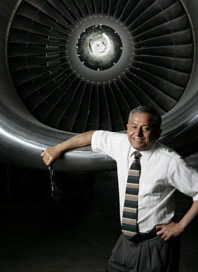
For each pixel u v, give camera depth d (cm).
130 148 167
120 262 176
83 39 325
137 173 158
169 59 323
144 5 321
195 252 294
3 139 236
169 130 226
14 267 271
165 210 161
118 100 334
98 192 482
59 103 333
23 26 320
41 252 296
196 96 233
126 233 164
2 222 359
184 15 312
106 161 224
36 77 326
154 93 328
